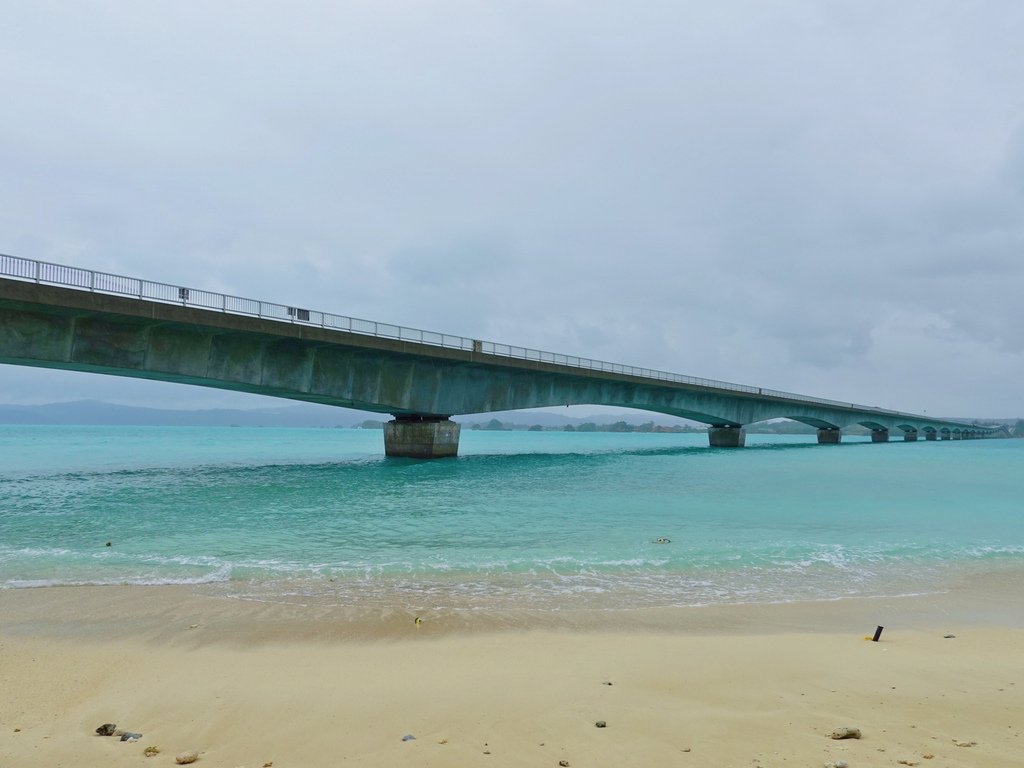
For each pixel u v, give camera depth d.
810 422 102.38
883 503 23.42
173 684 6.60
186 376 33.44
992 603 10.64
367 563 12.86
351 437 139.00
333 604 10.00
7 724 5.52
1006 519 19.62
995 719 5.54
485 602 10.26
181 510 20.75
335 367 40.00
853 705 5.93
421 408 45.78
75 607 9.72
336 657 7.60
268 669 7.12
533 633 8.69
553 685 6.54
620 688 6.45
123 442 92.00
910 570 12.93
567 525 17.92
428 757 4.73
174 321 30.17
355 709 5.85
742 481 32.25
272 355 36.72
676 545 15.03
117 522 18.06
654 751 4.82
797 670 7.08
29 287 25.69
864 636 8.67
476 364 47.00
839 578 12.23
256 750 4.93
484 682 6.65
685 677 6.82
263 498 24.09
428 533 16.53
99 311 27.69
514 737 5.14
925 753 4.74
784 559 13.68
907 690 6.40
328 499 23.80
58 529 16.84
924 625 9.34
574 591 11.02
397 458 49.38
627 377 59.56
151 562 12.78
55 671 7.01
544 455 58.75
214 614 9.41
